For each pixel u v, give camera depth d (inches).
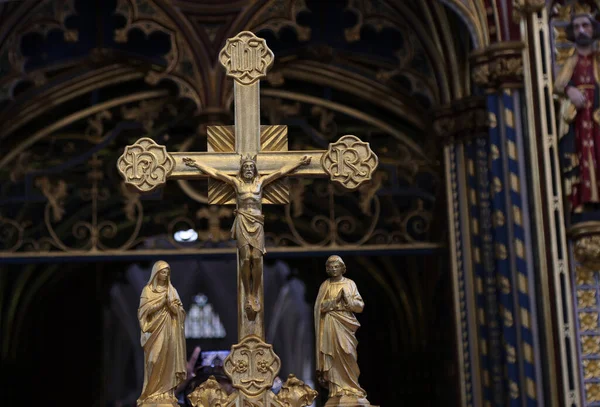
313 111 745.0
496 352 630.5
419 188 723.4
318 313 409.7
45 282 1057.5
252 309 404.5
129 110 739.4
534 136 582.9
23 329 1020.5
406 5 704.4
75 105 769.6
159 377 398.0
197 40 706.8
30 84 739.4
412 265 932.0
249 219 410.3
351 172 430.3
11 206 792.3
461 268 662.5
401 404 958.4
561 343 558.3
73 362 1089.4
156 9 706.2
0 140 723.4
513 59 600.7
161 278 402.6
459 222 668.7
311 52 731.4
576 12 593.0
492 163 607.8
